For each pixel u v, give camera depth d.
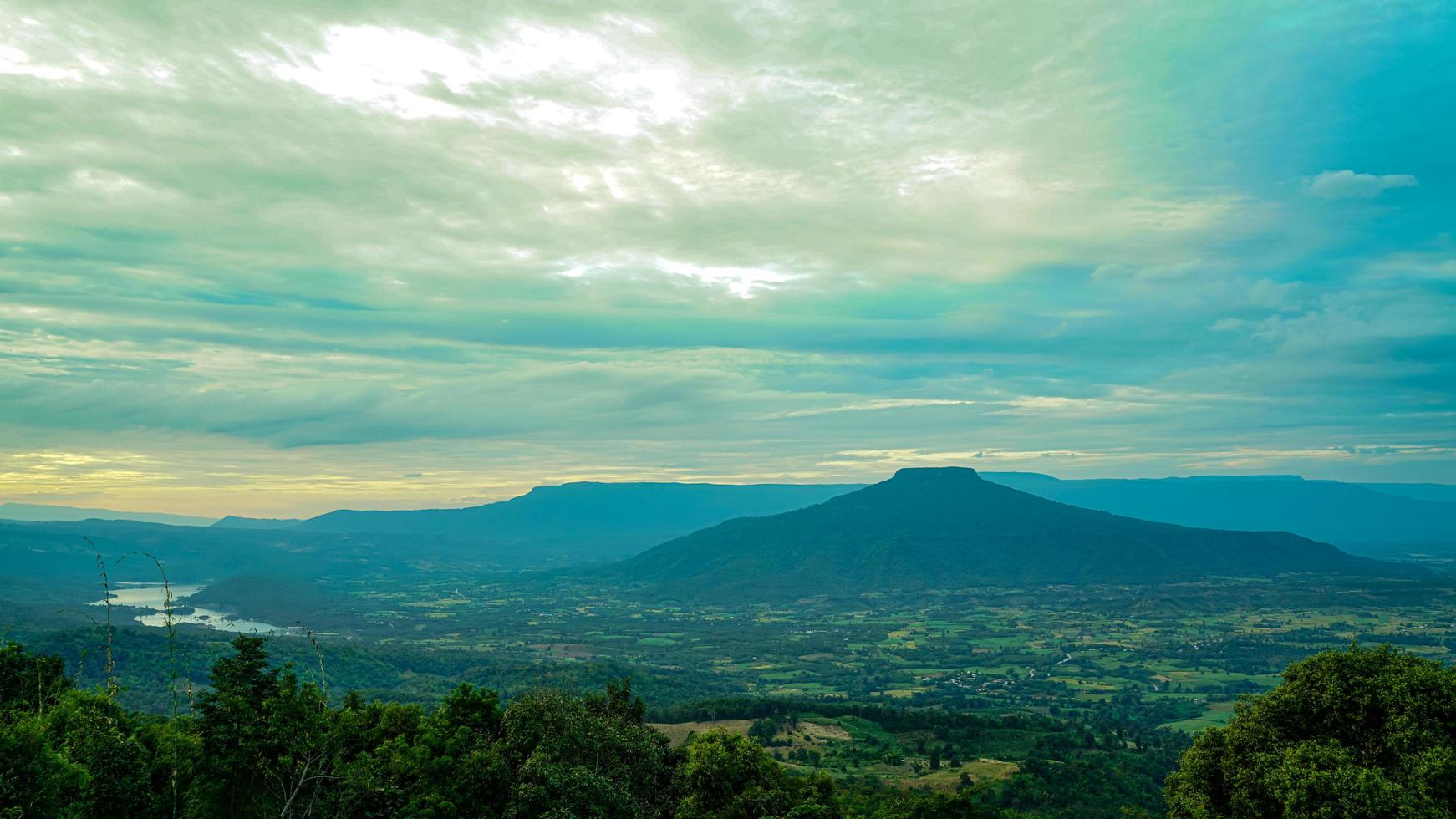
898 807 60.25
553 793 48.69
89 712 47.06
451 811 48.34
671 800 55.66
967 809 56.31
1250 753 44.66
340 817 45.78
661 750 59.66
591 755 54.16
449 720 56.94
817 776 57.28
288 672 48.09
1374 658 44.72
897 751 124.88
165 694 112.06
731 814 52.38
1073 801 100.81
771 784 55.38
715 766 55.06
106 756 43.00
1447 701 40.97
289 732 44.62
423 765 50.09
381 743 52.56
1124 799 102.69
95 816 41.56
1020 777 107.31
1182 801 46.19
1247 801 42.94
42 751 37.38
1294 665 46.91
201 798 42.81
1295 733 44.66
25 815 36.53
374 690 184.38
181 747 45.12
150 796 43.44
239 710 43.97
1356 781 38.28
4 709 47.97
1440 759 38.69
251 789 43.84
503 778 50.75
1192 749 48.16
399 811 47.97
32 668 51.75
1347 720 43.22
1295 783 40.06
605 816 48.97
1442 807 37.19
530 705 56.88
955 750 126.19
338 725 50.75
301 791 46.41
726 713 150.25
